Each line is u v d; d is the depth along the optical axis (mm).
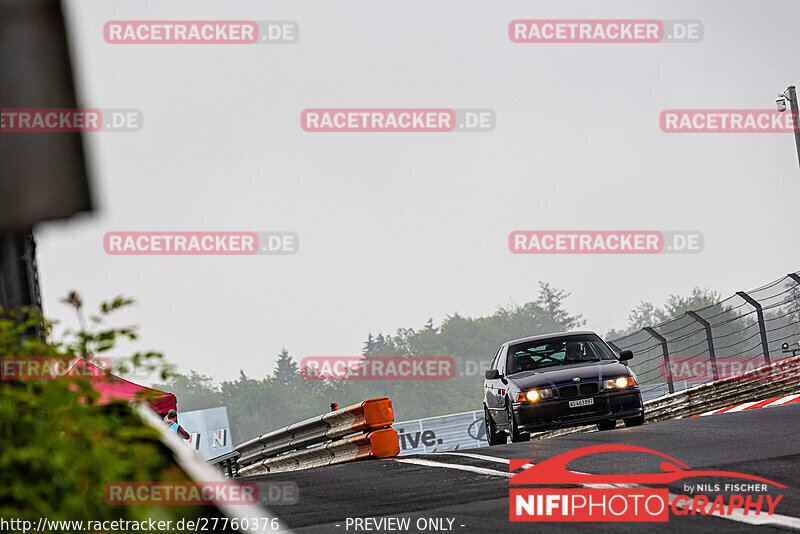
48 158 8078
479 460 26969
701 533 14984
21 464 9781
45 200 8047
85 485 9594
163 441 10953
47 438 10031
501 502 19094
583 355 42562
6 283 12477
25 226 8062
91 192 8242
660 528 15602
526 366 42375
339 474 27156
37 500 9312
